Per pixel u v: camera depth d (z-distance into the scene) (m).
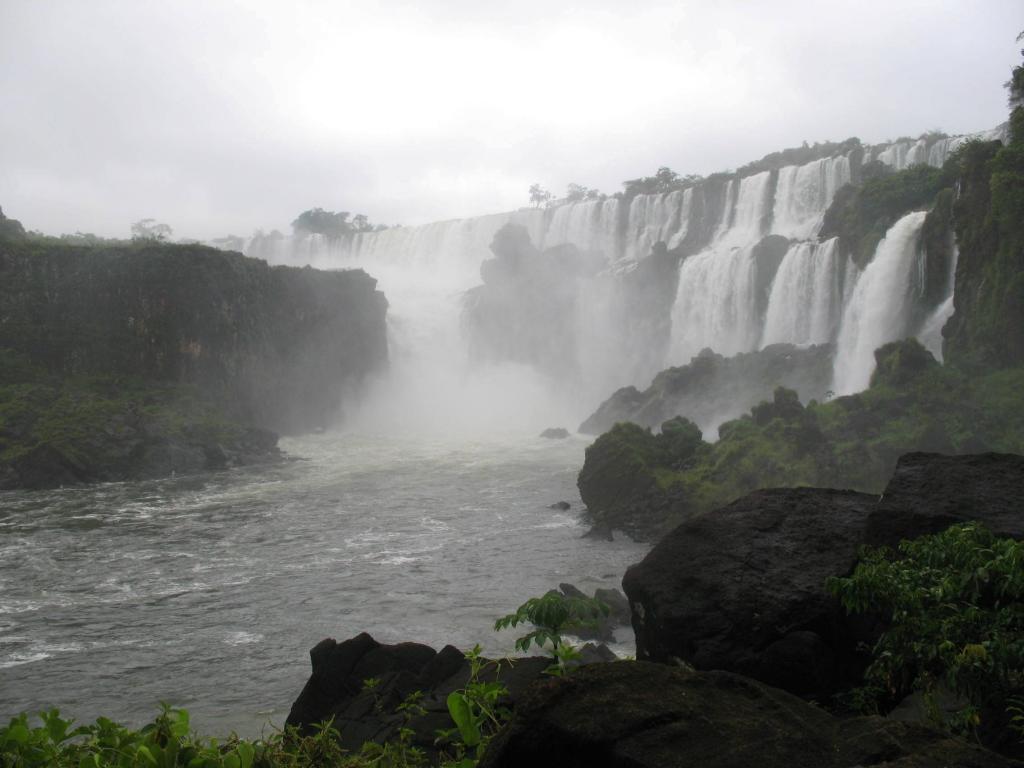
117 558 34.16
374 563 33.00
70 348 67.06
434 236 116.75
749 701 5.32
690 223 94.62
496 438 71.06
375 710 13.09
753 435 39.31
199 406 64.88
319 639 24.98
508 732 5.16
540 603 7.53
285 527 39.38
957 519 9.45
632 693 5.27
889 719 5.16
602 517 38.31
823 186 82.69
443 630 25.48
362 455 62.34
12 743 5.73
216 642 24.88
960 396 38.88
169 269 68.00
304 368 78.06
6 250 68.25
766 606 9.87
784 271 67.81
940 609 7.15
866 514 11.30
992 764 4.63
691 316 77.50
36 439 53.53
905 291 54.84
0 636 25.50
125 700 21.08
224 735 18.88
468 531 38.03
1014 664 6.49
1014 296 41.34
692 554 10.81
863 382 55.56
